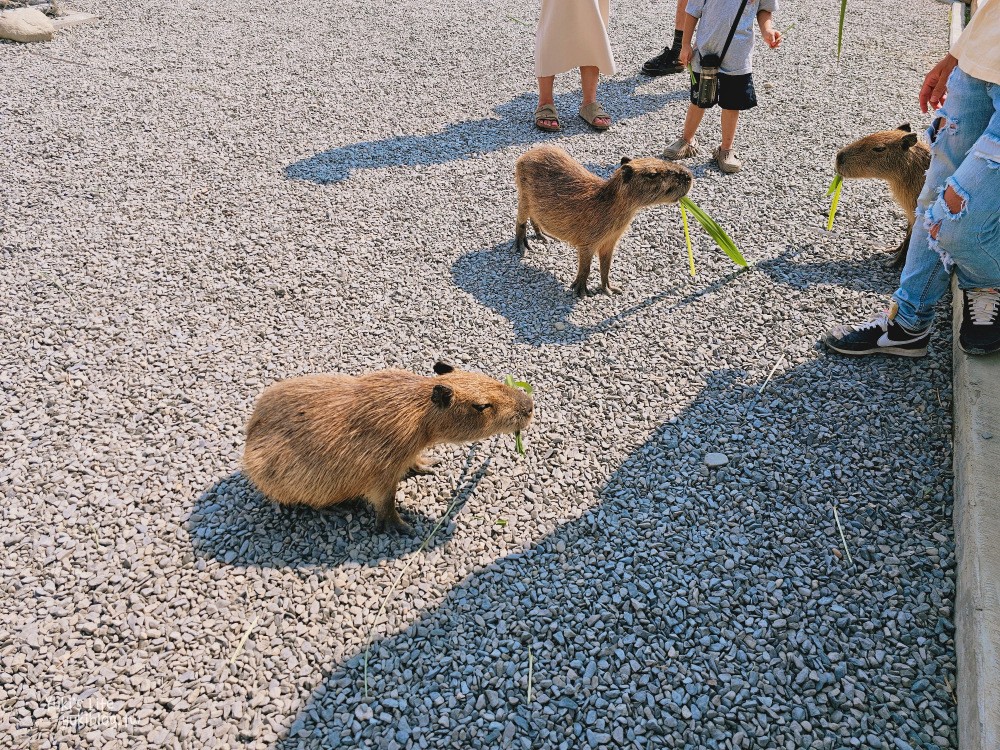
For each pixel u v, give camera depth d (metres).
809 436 3.76
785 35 9.55
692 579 3.11
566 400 4.07
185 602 3.02
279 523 3.37
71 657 2.83
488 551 3.27
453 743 2.57
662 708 2.66
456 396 3.24
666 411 3.98
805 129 7.07
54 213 5.57
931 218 3.29
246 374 4.20
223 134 6.83
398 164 6.49
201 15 9.84
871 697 2.67
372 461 3.15
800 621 2.93
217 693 2.72
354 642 2.89
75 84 7.65
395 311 4.76
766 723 2.61
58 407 3.93
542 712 2.66
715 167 6.48
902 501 3.38
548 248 5.50
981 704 2.36
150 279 4.94
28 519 3.33
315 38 9.24
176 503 3.44
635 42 9.43
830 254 5.23
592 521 3.38
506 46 9.24
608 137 7.04
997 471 3.11
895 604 2.96
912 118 7.18
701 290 4.94
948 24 9.82
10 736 2.58
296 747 2.56
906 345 4.05
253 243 5.36
